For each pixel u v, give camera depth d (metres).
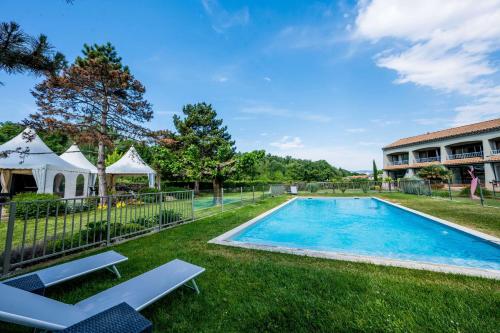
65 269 2.94
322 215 12.44
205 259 3.98
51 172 10.99
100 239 4.79
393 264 3.72
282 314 2.36
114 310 1.82
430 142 29.09
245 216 8.74
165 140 14.03
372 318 2.26
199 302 2.61
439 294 2.69
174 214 7.28
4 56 3.00
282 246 4.95
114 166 17.28
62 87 10.87
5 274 3.35
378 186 24.22
